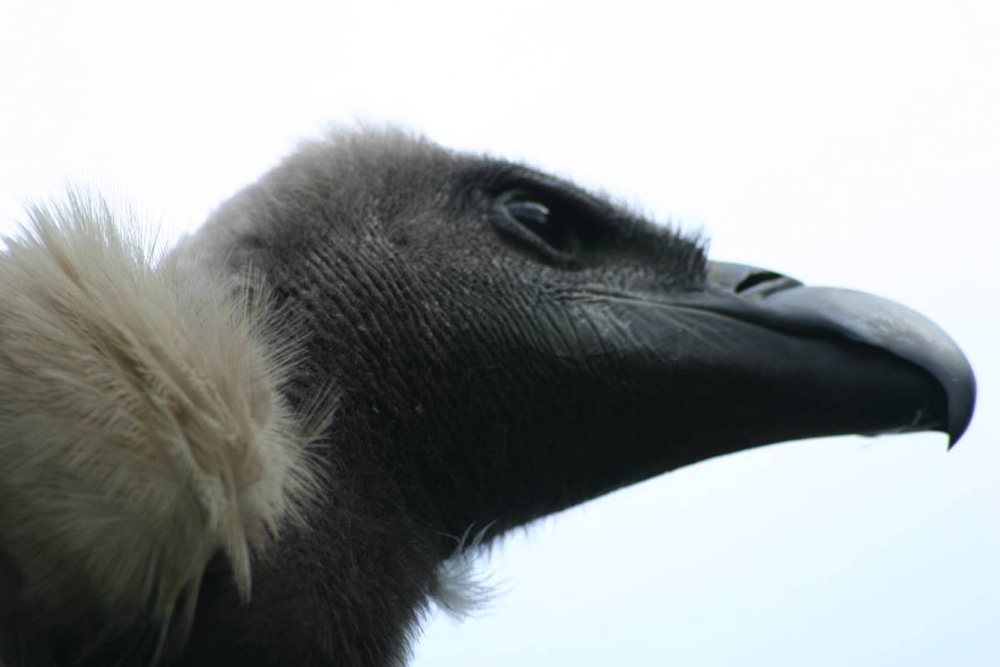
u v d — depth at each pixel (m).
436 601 1.19
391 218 1.20
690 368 1.20
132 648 1.13
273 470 1.14
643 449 1.21
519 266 1.21
